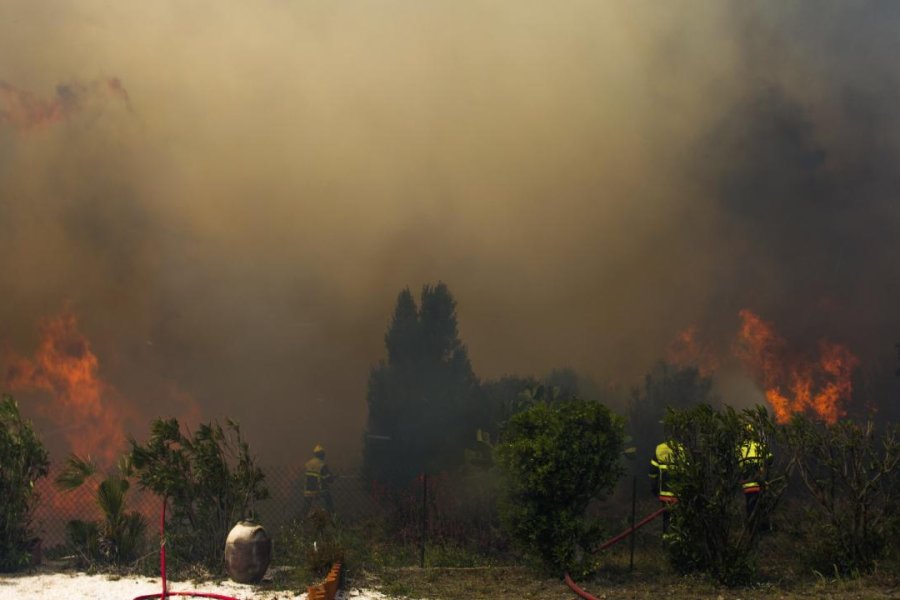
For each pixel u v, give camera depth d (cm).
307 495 1584
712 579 1007
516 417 1092
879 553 1030
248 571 992
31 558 1046
